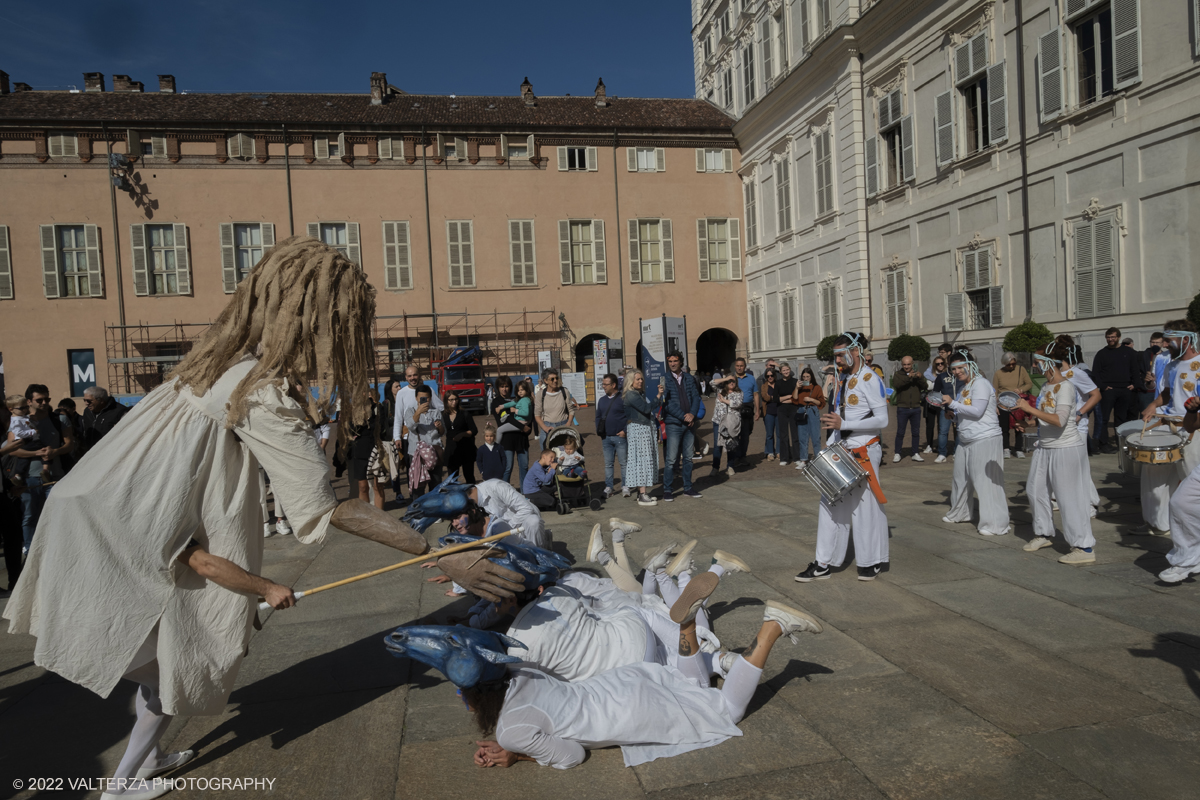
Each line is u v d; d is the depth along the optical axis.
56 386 25.91
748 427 11.69
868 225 20.83
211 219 26.61
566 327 29.27
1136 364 10.37
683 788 2.80
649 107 31.84
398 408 9.46
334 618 5.04
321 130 27.20
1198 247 11.66
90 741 3.41
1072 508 5.51
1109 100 13.01
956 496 6.92
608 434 9.58
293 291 2.84
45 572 2.62
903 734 3.11
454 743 3.25
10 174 25.58
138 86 29.25
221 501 2.88
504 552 3.08
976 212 16.55
